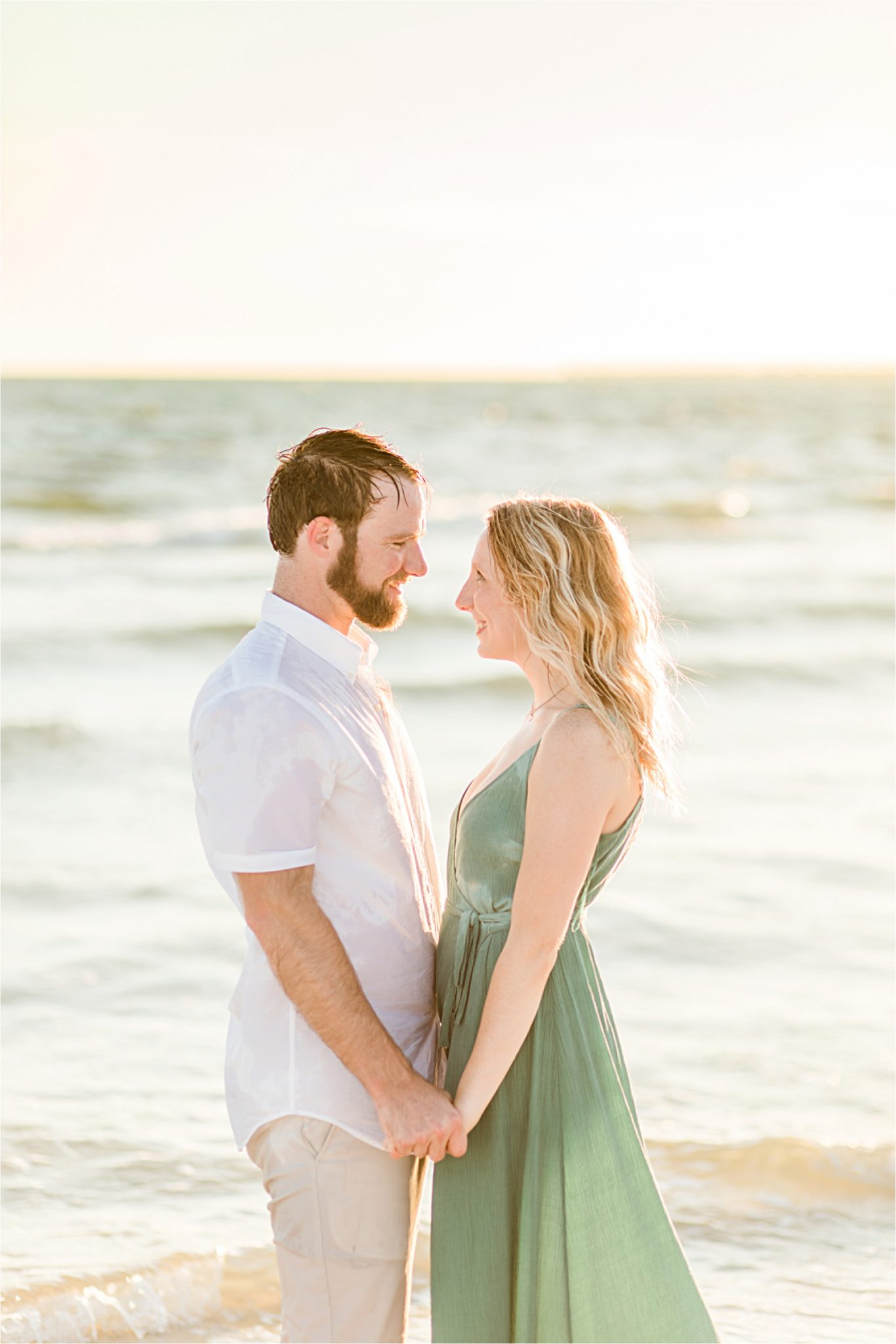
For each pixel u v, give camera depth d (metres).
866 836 7.84
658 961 5.77
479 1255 2.32
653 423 76.44
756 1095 4.50
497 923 2.33
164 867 7.10
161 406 69.94
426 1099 2.20
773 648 15.08
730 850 7.52
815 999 5.38
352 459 2.31
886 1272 3.57
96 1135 4.15
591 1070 2.33
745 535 27.03
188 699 11.75
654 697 2.40
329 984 2.18
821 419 86.19
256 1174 3.98
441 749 10.09
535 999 2.24
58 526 24.42
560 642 2.31
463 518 27.27
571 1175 2.30
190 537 22.77
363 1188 2.28
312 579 2.36
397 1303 2.35
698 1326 2.27
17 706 11.22
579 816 2.24
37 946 5.84
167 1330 3.28
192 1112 4.34
